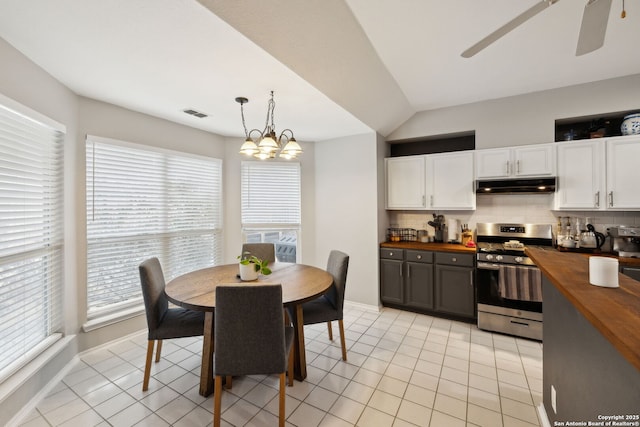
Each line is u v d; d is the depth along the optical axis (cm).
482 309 302
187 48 177
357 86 255
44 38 167
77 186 242
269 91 239
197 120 313
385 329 308
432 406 190
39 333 206
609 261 111
